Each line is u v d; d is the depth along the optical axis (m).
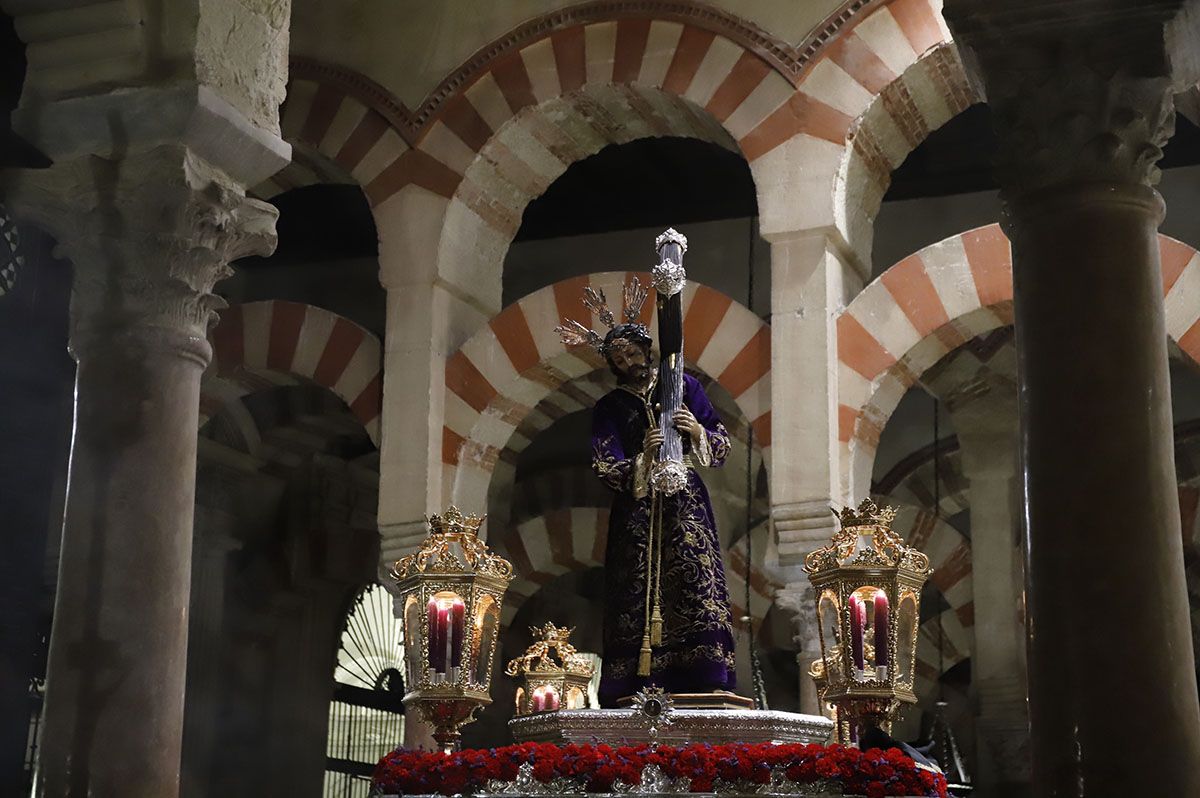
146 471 5.38
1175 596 4.63
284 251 13.54
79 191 5.55
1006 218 5.09
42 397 7.84
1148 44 4.86
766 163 9.52
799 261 9.38
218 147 5.62
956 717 15.59
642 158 12.39
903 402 14.20
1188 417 13.21
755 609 13.66
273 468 14.10
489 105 10.38
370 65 10.68
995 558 12.41
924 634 15.09
